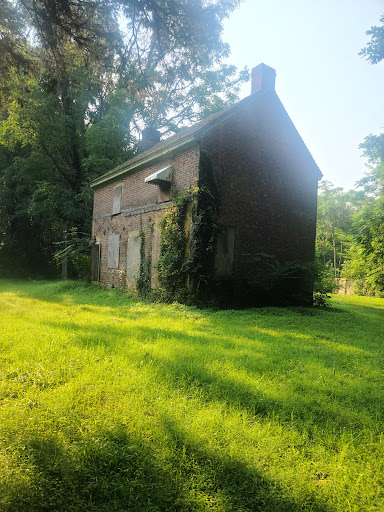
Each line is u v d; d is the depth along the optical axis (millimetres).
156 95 9008
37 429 2793
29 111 23344
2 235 36438
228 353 5539
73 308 10836
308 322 10188
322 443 2879
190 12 7000
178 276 12352
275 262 14438
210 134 12578
